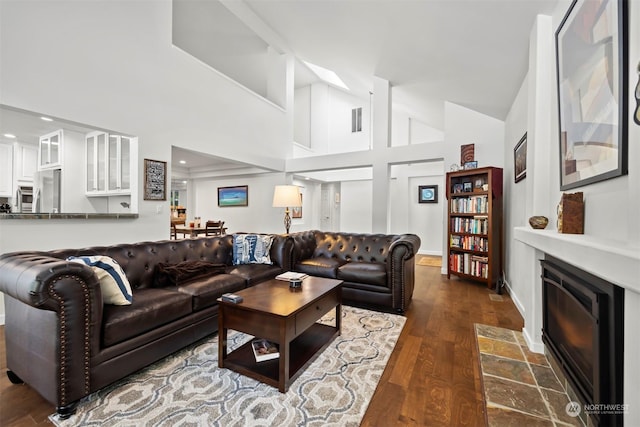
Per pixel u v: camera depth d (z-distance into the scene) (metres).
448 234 4.54
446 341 2.35
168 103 3.88
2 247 2.55
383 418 1.47
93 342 1.55
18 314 1.64
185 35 5.75
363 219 8.45
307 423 1.42
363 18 3.41
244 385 1.72
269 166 5.91
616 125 1.23
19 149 5.14
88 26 3.01
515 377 1.84
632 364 1.01
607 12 1.30
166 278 2.50
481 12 2.36
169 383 1.74
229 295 1.97
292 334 1.73
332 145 8.33
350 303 3.29
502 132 4.41
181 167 7.38
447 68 3.69
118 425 1.40
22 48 2.55
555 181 2.07
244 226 7.07
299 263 3.57
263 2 4.65
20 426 1.40
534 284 2.18
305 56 6.14
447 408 1.55
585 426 1.40
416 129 7.39
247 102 5.33
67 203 4.34
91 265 1.77
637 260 0.86
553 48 2.13
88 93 3.02
